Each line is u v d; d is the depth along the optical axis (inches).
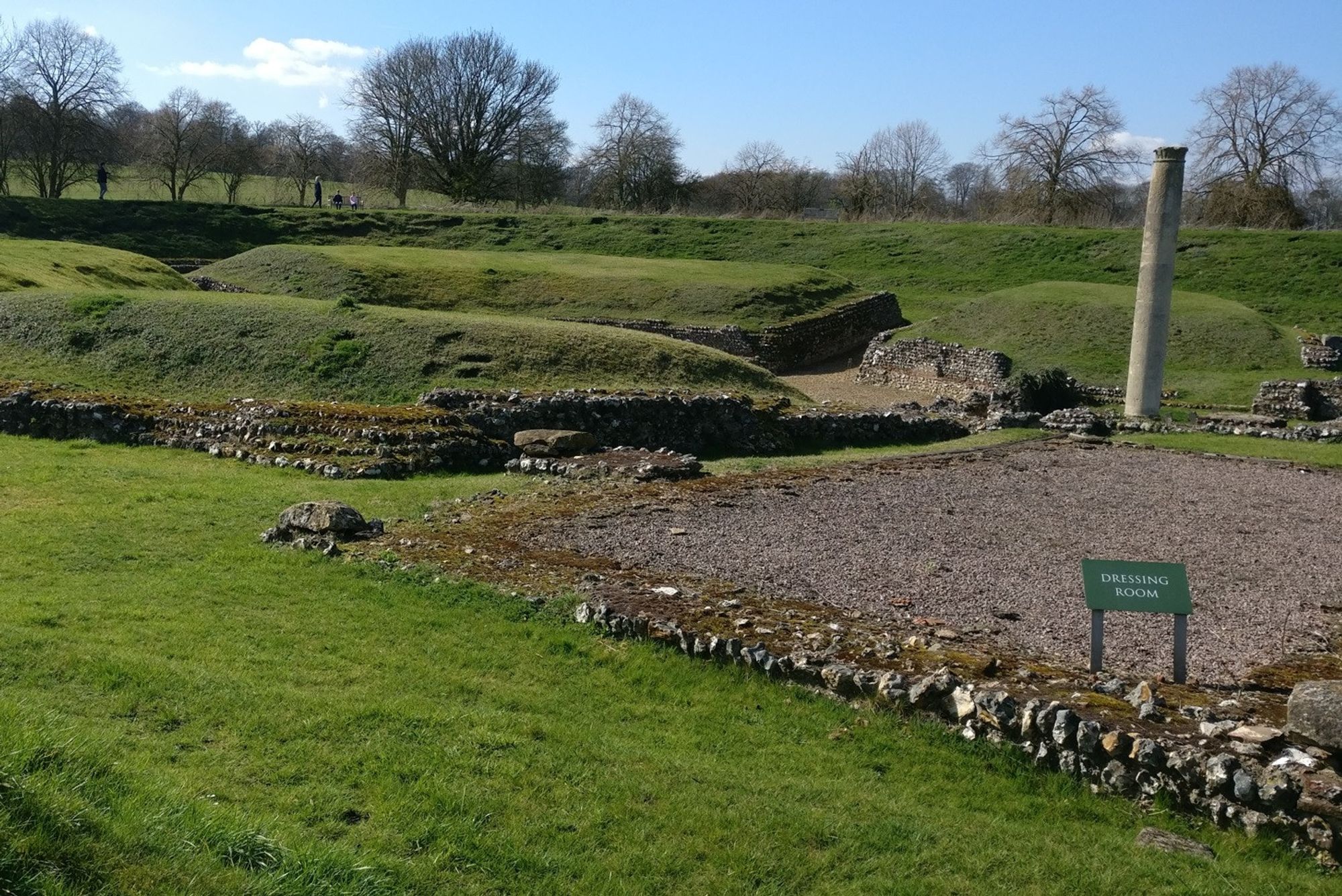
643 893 191.0
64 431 665.6
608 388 879.1
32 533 408.8
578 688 293.6
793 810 227.5
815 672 297.7
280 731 237.8
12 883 143.0
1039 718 258.7
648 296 1598.2
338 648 305.9
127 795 177.6
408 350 873.5
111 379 823.7
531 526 458.3
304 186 2947.8
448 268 1612.9
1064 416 862.5
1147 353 885.8
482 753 238.1
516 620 340.2
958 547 451.5
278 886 161.3
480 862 192.1
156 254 2090.3
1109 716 260.4
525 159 2967.5
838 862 208.8
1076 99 2608.3
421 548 410.6
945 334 1460.4
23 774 168.6
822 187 3722.9
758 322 1536.7
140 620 314.2
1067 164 2628.0
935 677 282.4
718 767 249.3
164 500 482.3
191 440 644.1
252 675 275.3
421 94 2837.1
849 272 2078.0
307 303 986.1
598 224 2393.0
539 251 2252.7
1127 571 298.8
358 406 690.2
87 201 2273.6
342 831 197.3
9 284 1056.8
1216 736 250.4
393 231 2342.5
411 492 532.4
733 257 2197.3
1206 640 343.9
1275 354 1245.1
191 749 224.2
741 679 303.4
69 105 2497.5
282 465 593.9
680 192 3088.1
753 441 778.2
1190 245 1937.7
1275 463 697.6
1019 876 207.3
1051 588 394.9
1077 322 1389.0
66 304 925.2
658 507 505.4
